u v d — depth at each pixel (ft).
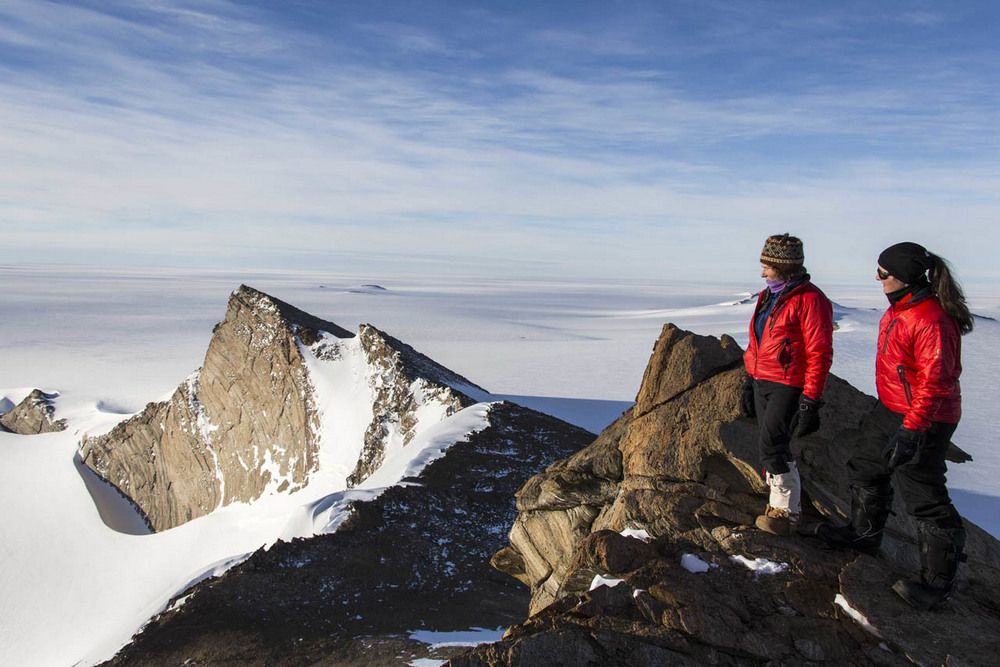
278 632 46.37
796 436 18.37
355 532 64.75
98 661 50.01
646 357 367.86
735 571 18.45
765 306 18.93
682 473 22.76
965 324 15.92
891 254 16.34
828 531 18.88
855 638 16.35
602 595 17.92
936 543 16.42
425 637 44.52
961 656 15.05
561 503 27.17
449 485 78.79
